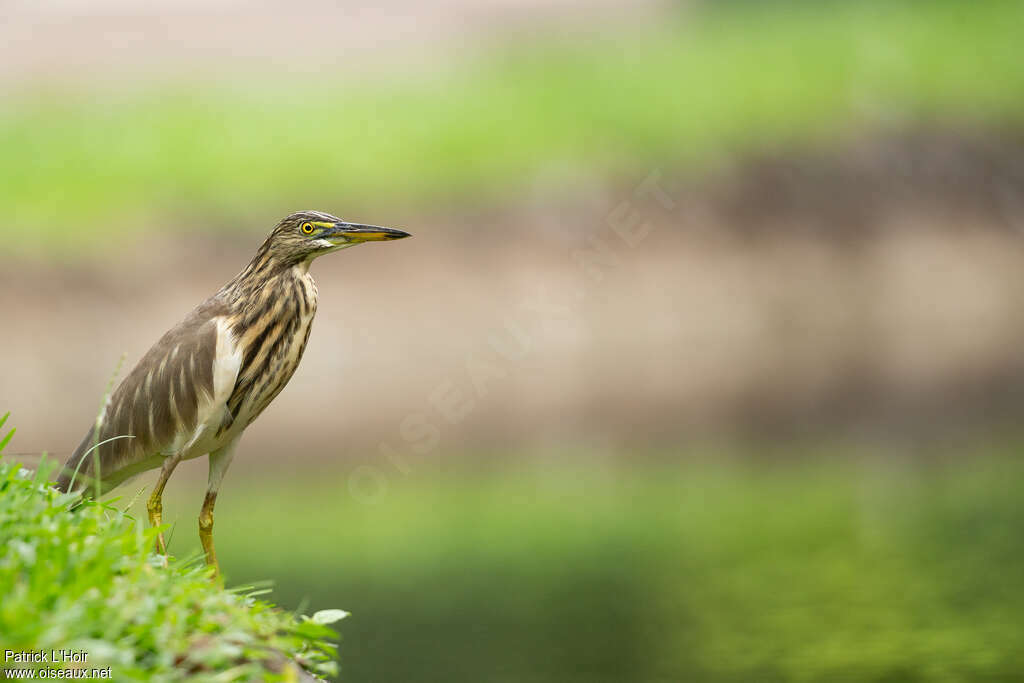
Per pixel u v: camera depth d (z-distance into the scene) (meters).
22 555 4.75
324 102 34.53
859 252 29.70
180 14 46.09
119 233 26.56
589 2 45.53
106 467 7.49
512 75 36.38
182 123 32.47
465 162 30.33
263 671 4.73
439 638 10.90
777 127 32.56
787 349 26.50
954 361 25.62
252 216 28.23
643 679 9.82
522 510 15.83
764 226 29.53
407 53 40.97
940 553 13.36
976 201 31.59
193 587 5.05
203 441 7.34
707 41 38.62
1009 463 17.73
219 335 7.33
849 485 16.70
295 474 17.94
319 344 24.17
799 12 39.19
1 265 24.92
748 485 16.89
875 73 35.00
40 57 40.19
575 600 11.98
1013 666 9.93
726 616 11.52
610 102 33.75
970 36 37.34
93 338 24.31
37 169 29.36
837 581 12.38
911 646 10.46
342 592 12.40
